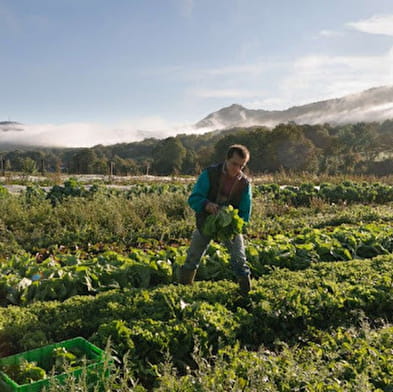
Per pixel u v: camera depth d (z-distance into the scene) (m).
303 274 6.73
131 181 24.61
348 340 4.91
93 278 6.27
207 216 5.59
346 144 96.50
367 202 17.61
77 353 4.27
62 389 3.58
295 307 5.52
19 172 29.23
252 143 65.38
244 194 5.66
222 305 5.57
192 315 5.12
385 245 8.89
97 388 3.71
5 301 5.97
